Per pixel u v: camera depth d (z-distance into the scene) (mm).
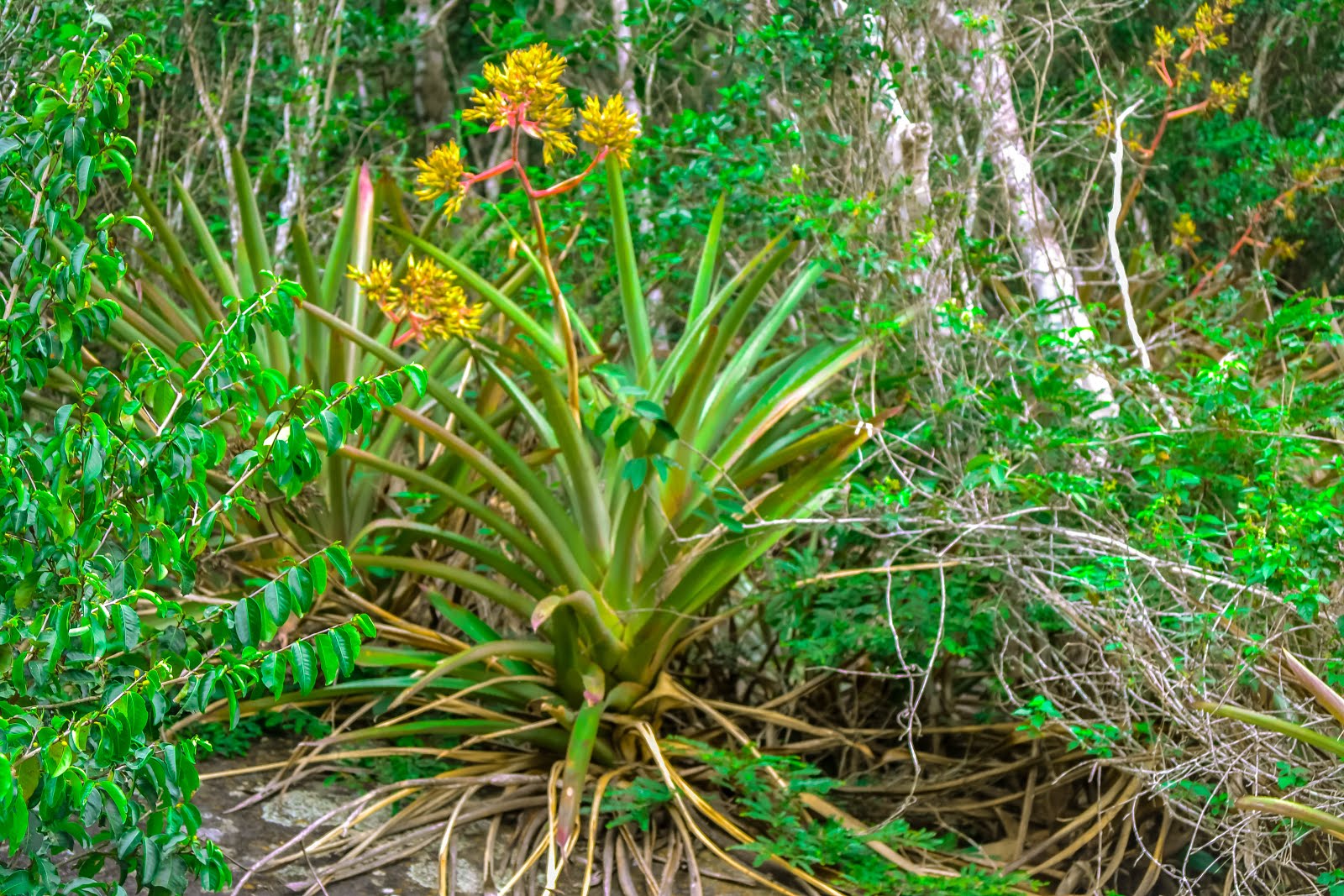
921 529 3043
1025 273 3965
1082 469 3152
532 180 4730
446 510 3715
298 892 2561
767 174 4219
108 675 1872
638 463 2979
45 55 3420
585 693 3029
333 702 3357
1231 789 2561
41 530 1710
